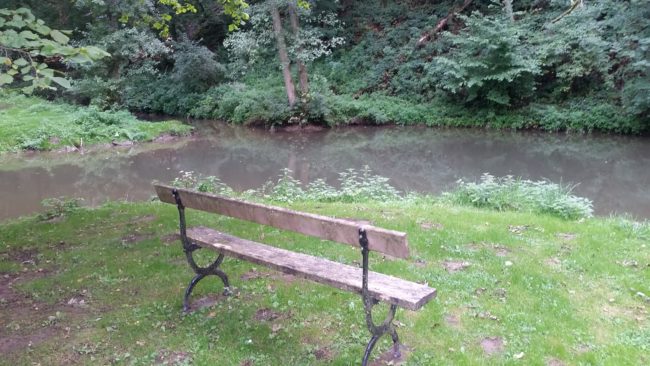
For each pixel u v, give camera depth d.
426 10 25.14
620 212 8.95
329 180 12.30
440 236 5.75
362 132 19.86
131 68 25.06
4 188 12.20
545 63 18.58
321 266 3.49
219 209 3.80
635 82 15.86
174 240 5.88
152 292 4.43
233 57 25.81
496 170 13.04
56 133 17.33
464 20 22.09
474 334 3.59
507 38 18.17
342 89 23.27
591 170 12.66
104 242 5.96
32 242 6.14
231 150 16.94
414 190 10.98
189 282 4.55
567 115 18.11
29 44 3.31
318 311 3.96
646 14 15.39
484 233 5.84
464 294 4.20
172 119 23.83
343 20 26.09
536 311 3.92
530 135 17.95
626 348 3.37
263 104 21.31
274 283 4.51
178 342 3.57
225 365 3.26
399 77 22.55
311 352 3.40
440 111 20.64
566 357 3.28
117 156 16.11
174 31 26.92
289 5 20.00
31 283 4.75
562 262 4.94
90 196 11.27
